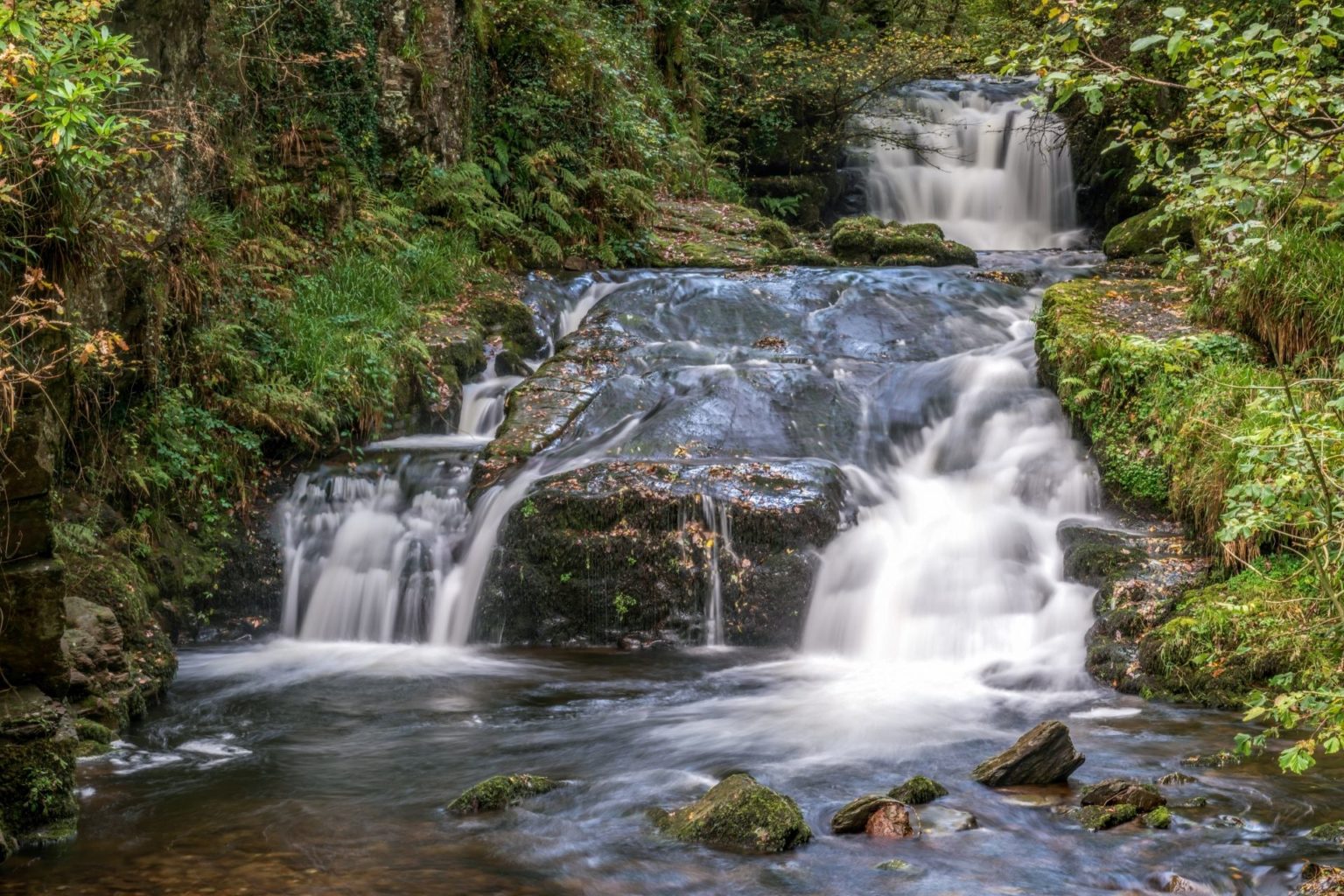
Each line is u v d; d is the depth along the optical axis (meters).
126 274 7.35
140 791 5.32
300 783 5.44
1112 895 4.19
